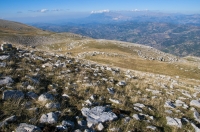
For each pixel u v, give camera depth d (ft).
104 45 337.72
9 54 66.13
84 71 65.92
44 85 42.47
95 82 53.72
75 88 44.98
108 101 41.57
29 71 49.96
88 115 32.37
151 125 33.47
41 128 25.98
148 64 215.92
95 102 38.81
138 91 54.65
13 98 32.12
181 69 199.62
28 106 31.09
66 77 52.49
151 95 53.88
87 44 350.23
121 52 283.79
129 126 31.27
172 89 66.44
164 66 210.38
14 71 45.85
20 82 39.63
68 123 28.22
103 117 32.40
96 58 229.45
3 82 37.45
